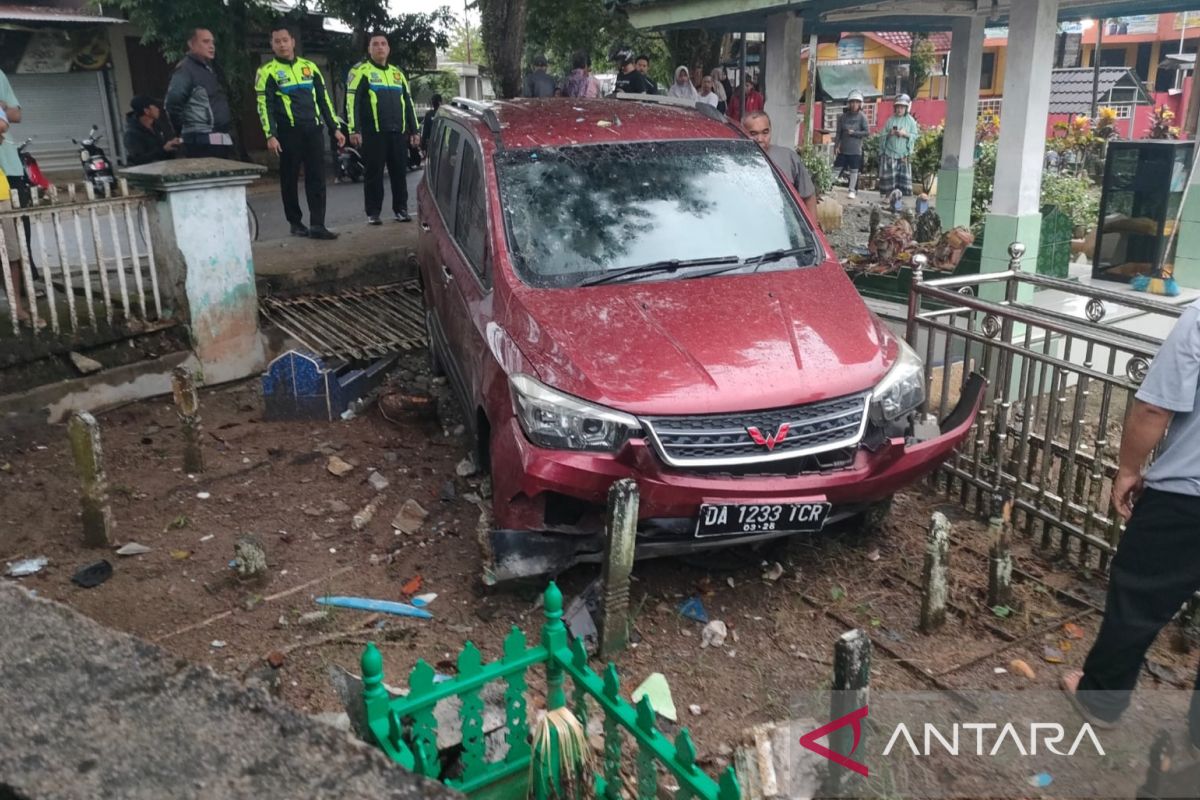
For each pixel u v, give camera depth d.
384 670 3.77
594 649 3.94
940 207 11.34
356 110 9.56
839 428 4.00
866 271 9.07
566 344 4.07
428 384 6.94
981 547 4.72
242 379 7.17
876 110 30.52
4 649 2.12
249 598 4.34
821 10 9.73
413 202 13.79
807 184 6.68
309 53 20.28
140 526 5.04
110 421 6.38
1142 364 4.09
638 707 2.31
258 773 1.75
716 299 4.42
